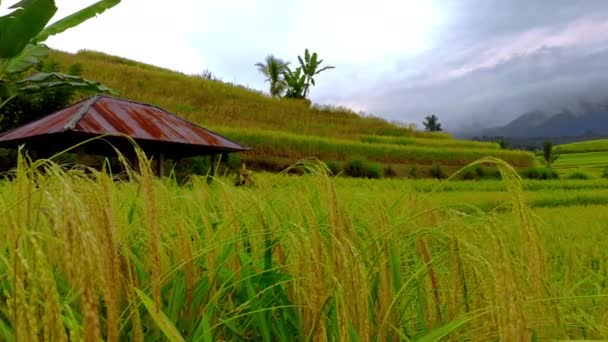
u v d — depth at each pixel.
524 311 0.90
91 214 0.98
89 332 0.69
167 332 0.95
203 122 36.53
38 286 0.88
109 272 0.97
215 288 1.34
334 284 1.04
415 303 1.51
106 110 12.35
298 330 1.30
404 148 39.44
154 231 0.98
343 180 19.47
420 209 1.66
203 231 1.71
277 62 59.34
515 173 1.01
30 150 13.02
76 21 8.80
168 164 17.52
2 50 7.85
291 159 33.22
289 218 1.69
